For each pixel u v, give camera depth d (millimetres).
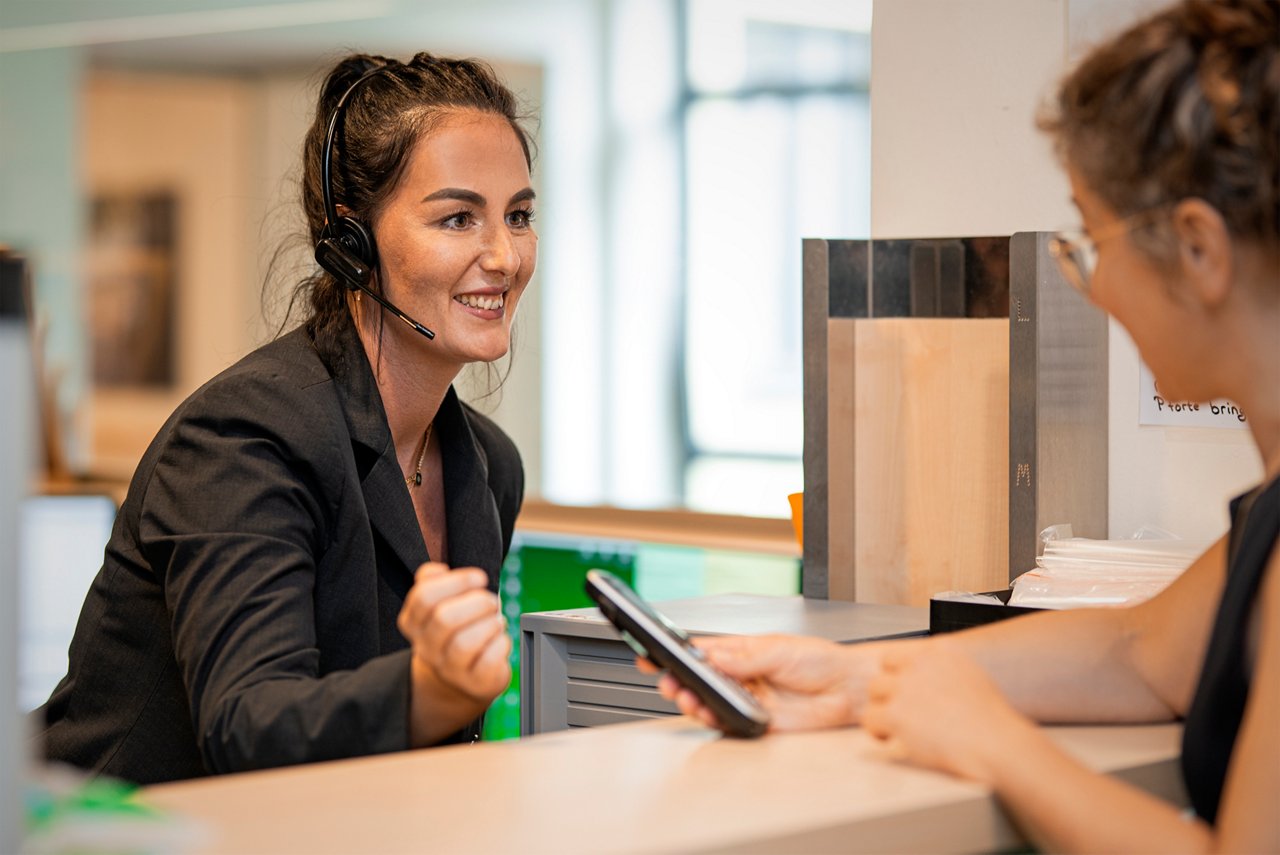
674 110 4066
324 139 1693
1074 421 1835
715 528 3988
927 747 987
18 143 5758
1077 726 1188
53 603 4211
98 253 5688
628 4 4145
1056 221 1966
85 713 1566
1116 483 1917
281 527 1428
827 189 3773
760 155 3896
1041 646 1200
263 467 1449
